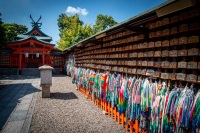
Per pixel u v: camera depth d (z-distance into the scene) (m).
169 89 3.78
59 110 7.25
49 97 9.71
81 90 11.22
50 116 6.47
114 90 5.84
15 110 7.20
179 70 3.72
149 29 4.51
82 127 5.46
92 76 8.24
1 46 20.81
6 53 25.41
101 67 7.87
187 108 2.98
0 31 19.14
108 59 7.20
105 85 6.72
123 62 5.81
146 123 4.27
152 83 4.18
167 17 3.81
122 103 5.29
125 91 5.04
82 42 8.90
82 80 10.35
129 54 5.40
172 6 2.86
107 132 5.11
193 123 2.88
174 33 3.61
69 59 21.92
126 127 5.22
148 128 4.29
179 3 2.71
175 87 3.54
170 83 3.83
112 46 6.79
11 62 25.64
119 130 5.27
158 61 4.11
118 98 5.64
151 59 4.40
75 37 31.89
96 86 7.56
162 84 3.84
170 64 3.72
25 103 8.39
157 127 3.70
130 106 4.85
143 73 4.69
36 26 35.25
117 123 5.85
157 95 3.82
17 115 6.54
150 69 4.45
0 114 6.64
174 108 3.23
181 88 3.41
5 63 25.44
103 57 7.62
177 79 3.53
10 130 5.13
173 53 3.66
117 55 6.19
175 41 3.60
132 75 5.44
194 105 2.87
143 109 4.22
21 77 20.47
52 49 26.42
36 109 7.37
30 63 29.48
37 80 17.70
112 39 6.59
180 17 3.41
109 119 6.23
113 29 5.30
